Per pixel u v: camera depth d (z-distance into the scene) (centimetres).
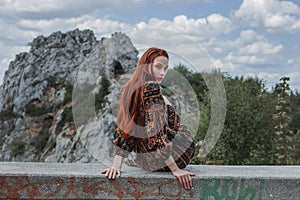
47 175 282
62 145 1570
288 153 1022
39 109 1872
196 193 288
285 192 295
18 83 2009
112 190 284
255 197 294
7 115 1939
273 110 1023
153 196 286
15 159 1730
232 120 988
